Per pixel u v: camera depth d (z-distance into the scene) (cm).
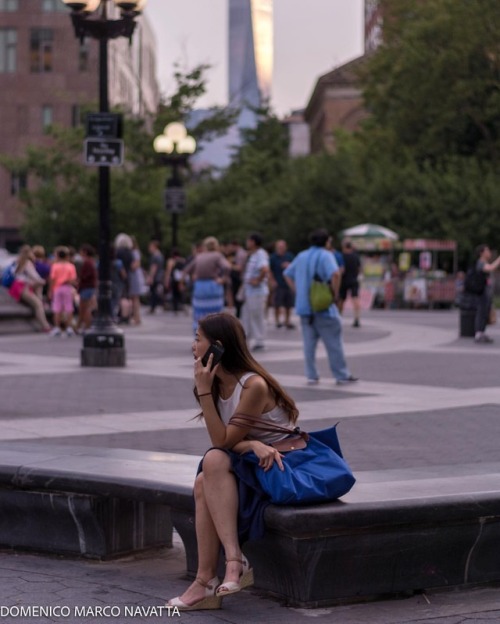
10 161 5469
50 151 5425
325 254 1567
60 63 8569
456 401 1379
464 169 5700
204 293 2103
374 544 607
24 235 5481
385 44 6384
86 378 1650
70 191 5347
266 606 613
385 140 6306
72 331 2659
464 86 5841
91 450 800
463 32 5831
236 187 5488
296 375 1711
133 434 1117
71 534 720
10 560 718
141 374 1711
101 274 1836
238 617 593
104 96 1833
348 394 1462
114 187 5100
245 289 2155
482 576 645
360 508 594
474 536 631
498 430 1146
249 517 598
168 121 5156
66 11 8562
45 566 701
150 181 5125
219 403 612
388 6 6375
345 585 612
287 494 590
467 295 2497
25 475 713
